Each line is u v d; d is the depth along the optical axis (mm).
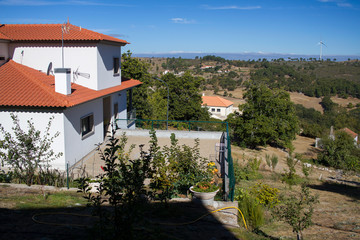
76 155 14625
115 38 19688
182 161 9586
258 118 37531
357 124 78000
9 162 11258
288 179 18578
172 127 31938
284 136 39688
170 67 196125
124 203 4934
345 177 25750
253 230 8203
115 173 5039
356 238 8336
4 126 13305
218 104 83938
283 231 8773
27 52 17172
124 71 36125
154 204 8266
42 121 13258
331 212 11648
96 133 17219
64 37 16672
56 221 6438
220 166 13484
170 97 49781
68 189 9984
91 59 16922
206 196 8539
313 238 8305
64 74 13984
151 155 7340
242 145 38969
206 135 20250
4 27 18203
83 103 14359
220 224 7461
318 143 48781
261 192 11156
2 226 5781
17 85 14070
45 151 12773
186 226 6996
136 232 4949
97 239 4738
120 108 21953
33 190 9492
